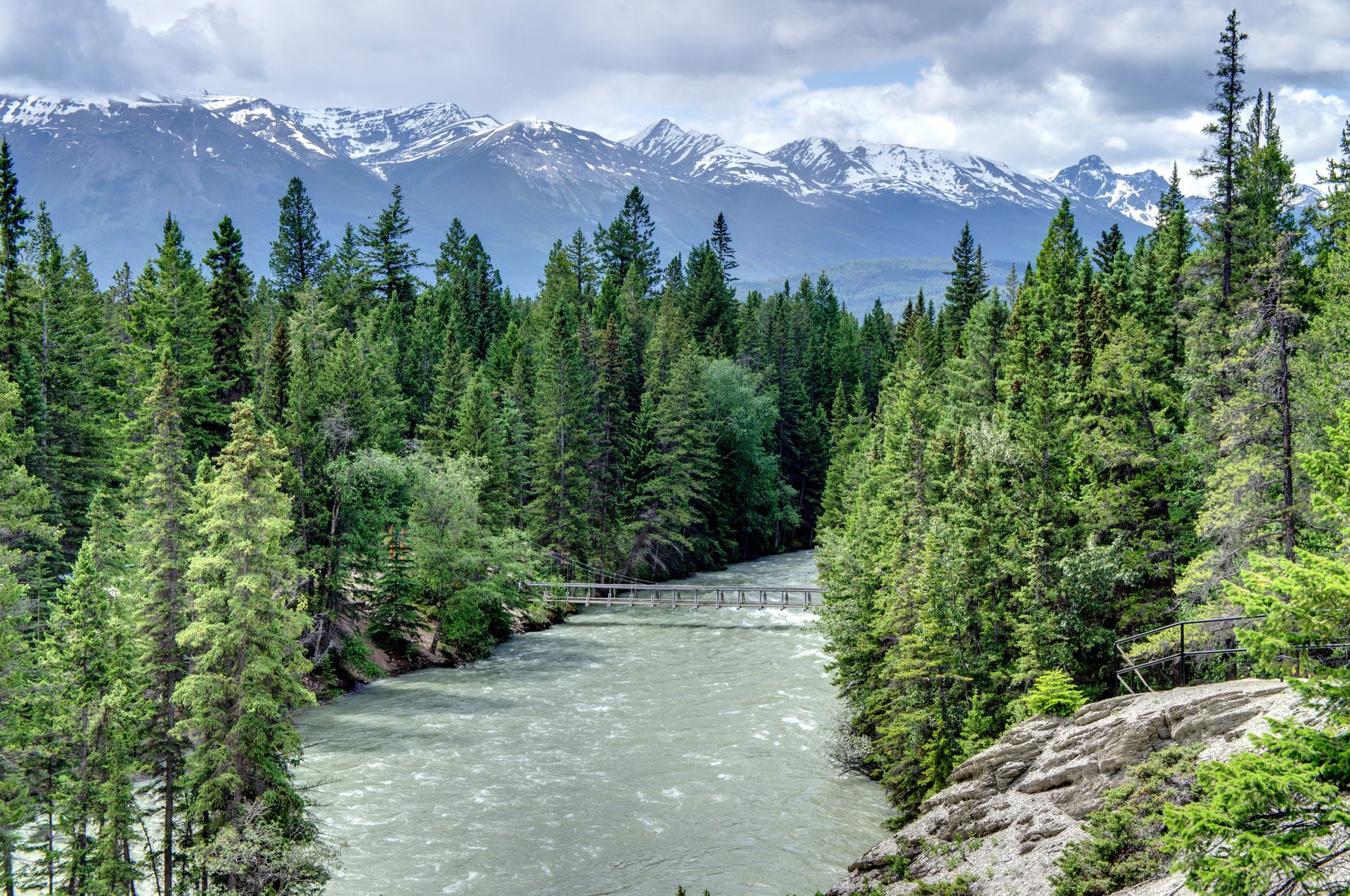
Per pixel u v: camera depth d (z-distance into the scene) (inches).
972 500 1344.7
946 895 833.5
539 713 1763.0
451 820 1273.4
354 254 4320.9
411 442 2878.9
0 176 2527.1
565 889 1080.8
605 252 5487.2
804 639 2368.4
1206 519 1086.4
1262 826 452.1
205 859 962.1
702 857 1158.3
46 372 2271.2
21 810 967.0
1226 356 1240.8
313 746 1578.5
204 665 1029.2
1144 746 850.8
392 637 2139.5
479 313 4382.4
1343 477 502.0
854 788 1379.2
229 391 2463.1
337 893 1071.6
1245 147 1277.1
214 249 2452.0
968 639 1296.8
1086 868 735.7
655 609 2807.6
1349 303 1256.2
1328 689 475.5
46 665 1055.0
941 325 3873.0
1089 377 1549.0
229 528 1063.0
